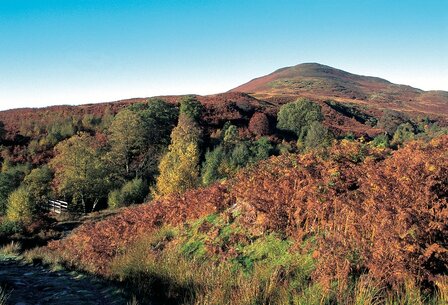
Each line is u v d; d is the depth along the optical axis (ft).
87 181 118.42
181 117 178.70
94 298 19.60
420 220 18.92
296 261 22.71
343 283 17.94
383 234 19.24
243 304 16.63
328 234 23.57
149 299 20.06
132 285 22.58
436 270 17.67
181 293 20.16
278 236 26.61
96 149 144.87
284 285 18.78
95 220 90.22
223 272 22.22
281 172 32.94
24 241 65.62
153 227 41.83
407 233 18.58
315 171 29.58
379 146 34.14
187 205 40.81
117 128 153.38
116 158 145.28
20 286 20.99
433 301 15.85
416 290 16.42
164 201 49.52
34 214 81.15
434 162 22.89
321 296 17.25
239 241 28.55
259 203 29.22
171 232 37.55
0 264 31.63
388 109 453.17
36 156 158.10
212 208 36.37
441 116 449.06
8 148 164.66
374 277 18.16
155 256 27.73
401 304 15.70
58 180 124.36
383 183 23.57
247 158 123.34
